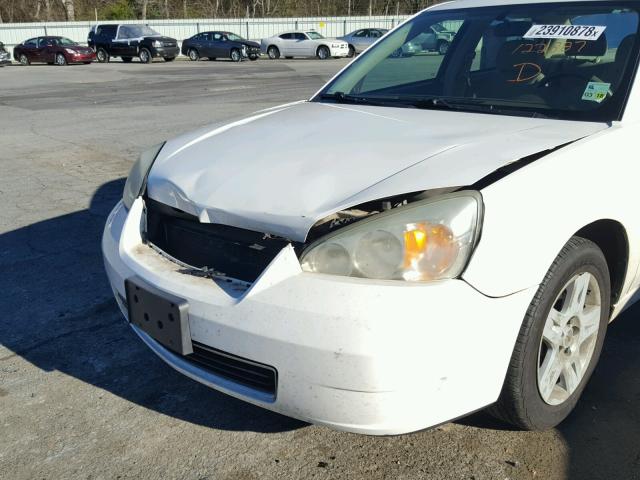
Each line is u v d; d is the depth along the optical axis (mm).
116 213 2756
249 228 2121
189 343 2123
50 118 10844
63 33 37125
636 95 2635
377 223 1934
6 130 9672
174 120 10367
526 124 2586
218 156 2537
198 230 2287
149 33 29625
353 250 1927
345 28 38125
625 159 2406
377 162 2215
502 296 1944
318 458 2381
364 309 1838
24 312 3609
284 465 2352
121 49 29000
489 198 1948
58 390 2865
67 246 4648
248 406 2715
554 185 2100
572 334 2387
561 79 2877
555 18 3139
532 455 2352
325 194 2088
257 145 2576
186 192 2342
